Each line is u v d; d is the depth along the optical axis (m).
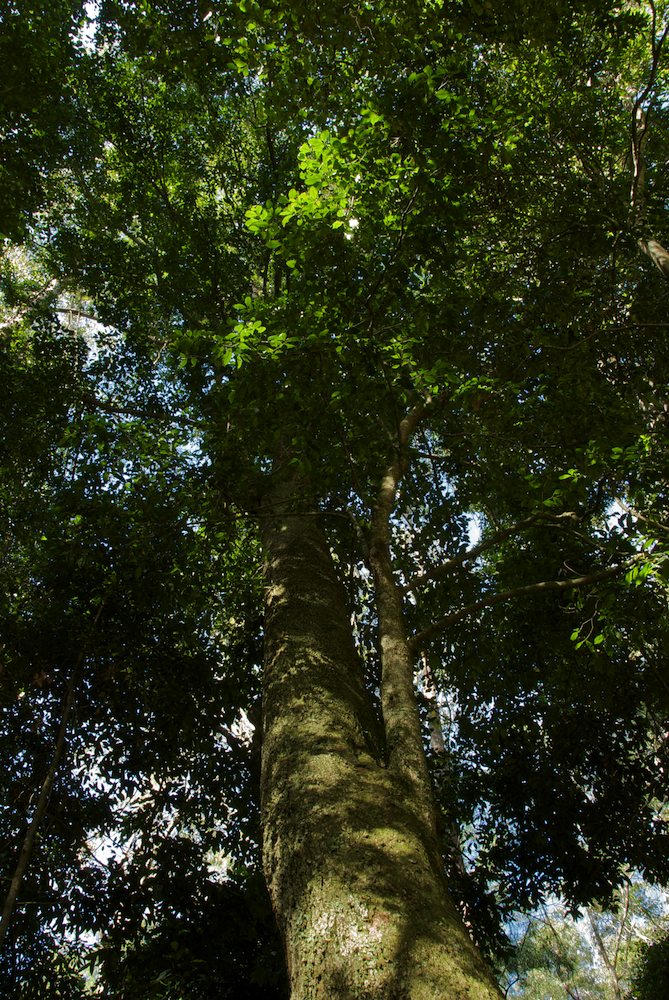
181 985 6.55
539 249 6.36
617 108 7.59
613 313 6.26
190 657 7.39
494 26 5.16
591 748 8.30
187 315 9.51
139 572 6.02
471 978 2.27
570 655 7.95
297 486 6.70
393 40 4.72
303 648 4.68
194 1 6.29
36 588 7.21
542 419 5.84
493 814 8.49
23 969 6.27
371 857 2.86
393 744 3.40
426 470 8.38
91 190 10.97
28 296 11.74
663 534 4.95
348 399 4.69
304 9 4.65
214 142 10.62
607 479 6.13
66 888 6.76
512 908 8.16
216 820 7.88
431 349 5.55
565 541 7.48
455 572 8.25
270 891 3.22
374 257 5.16
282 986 6.64
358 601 8.20
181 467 5.64
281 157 10.01
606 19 6.41
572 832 8.14
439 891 2.73
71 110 9.44
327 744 3.74
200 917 6.93
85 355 9.06
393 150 4.57
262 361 4.65
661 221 5.93
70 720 6.96
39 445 8.16
